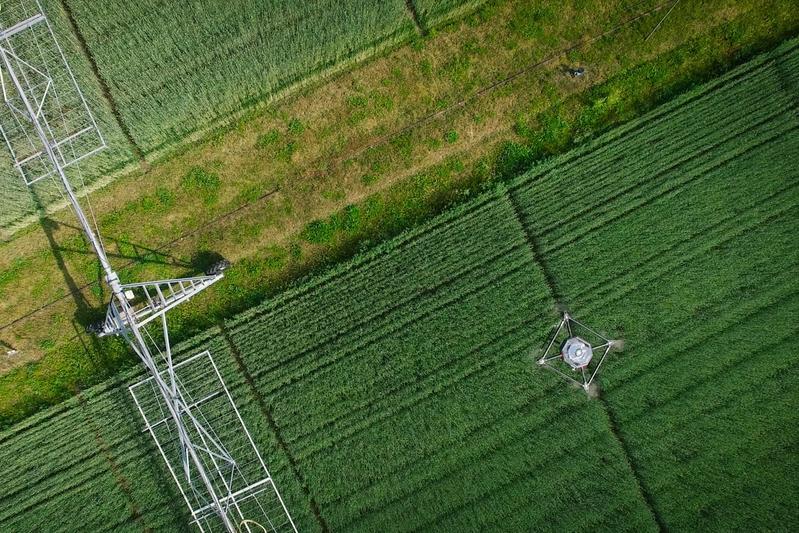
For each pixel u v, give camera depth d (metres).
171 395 14.52
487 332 16.84
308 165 17.14
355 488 16.70
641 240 16.84
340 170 17.14
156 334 17.12
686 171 16.91
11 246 17.11
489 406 16.78
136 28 16.55
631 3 17.14
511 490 16.62
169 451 16.92
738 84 17.00
